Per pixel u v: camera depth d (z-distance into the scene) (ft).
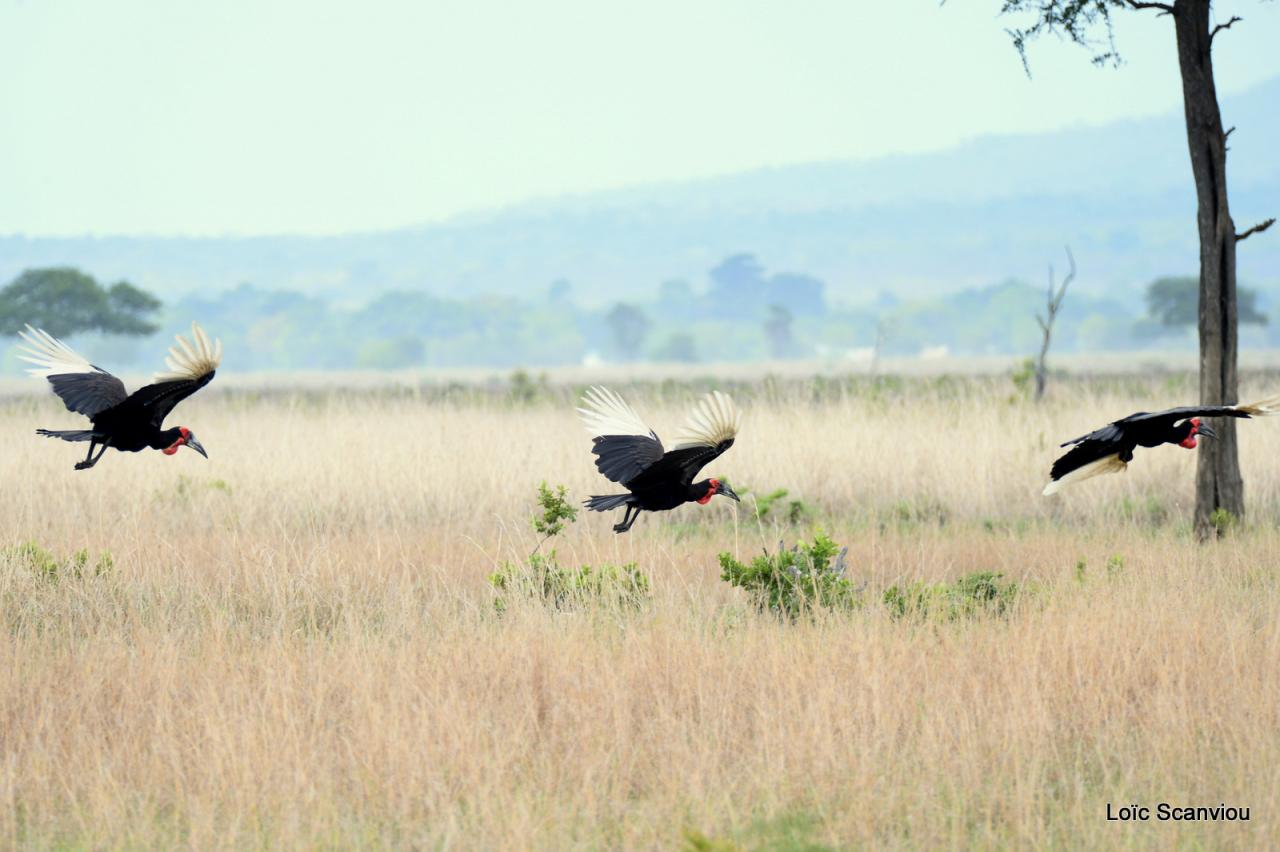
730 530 171.63
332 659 101.14
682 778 80.94
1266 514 177.47
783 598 121.08
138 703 92.94
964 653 101.45
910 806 78.13
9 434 226.17
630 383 550.77
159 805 80.69
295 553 136.56
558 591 122.72
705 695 93.76
